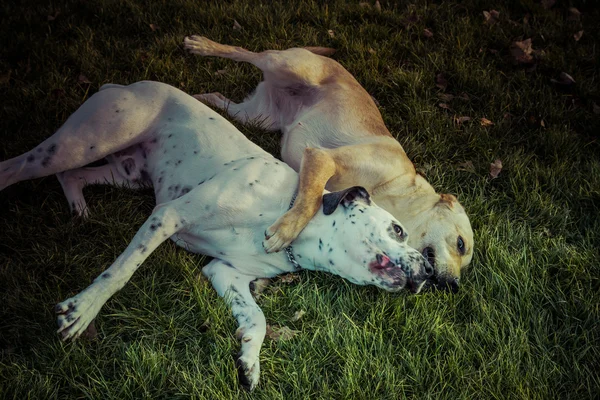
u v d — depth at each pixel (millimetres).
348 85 4477
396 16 5906
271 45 5246
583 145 4926
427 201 3871
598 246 4125
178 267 3375
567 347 3428
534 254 3955
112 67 4770
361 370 3047
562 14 6543
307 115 4301
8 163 3322
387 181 3930
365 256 3129
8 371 2795
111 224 3518
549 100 5238
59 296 3129
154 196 3793
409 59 5438
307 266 3393
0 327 2998
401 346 3236
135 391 2826
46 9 5266
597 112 5195
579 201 4445
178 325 3148
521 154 4762
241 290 3279
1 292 3127
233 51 4520
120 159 3719
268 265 3408
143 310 3170
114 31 5148
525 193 4418
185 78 4777
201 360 3004
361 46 5355
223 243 3316
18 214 3504
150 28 5230
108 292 2979
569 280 3777
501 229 4125
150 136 3623
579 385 3176
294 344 3145
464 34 5738
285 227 3201
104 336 3014
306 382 2967
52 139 3377
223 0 5723
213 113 3703
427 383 3088
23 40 4828
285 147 4270
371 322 3330
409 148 4605
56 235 3453
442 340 3293
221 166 3432
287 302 3389
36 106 4199
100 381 2838
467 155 4719
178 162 3518
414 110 4895
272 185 3355
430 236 3707
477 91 5250
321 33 5562
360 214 3180
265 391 2902
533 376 3170
